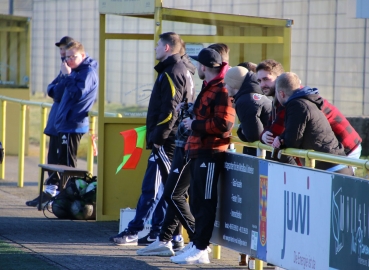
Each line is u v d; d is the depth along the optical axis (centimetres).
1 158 2633
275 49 2717
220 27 2658
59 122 3105
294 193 1753
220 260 2255
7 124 4809
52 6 7019
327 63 4447
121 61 4478
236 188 2044
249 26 2683
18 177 3703
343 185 1570
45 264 2098
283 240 1805
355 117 4159
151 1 2569
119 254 2280
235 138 2077
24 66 4766
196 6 3966
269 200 1866
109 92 4475
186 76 2236
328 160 1661
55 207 2852
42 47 7281
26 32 4728
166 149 2295
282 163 1808
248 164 1972
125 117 2831
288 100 1839
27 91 4797
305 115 1806
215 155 2077
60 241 2450
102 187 2833
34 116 7031
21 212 2992
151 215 2453
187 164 2148
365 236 1498
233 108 2058
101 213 2838
